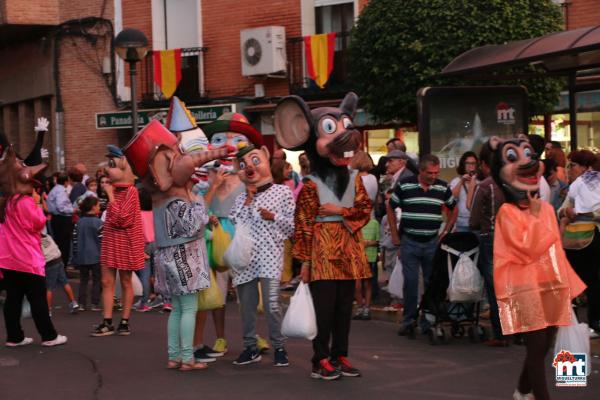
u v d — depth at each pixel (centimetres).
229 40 2420
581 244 1050
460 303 1110
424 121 1396
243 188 1046
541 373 748
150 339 1184
